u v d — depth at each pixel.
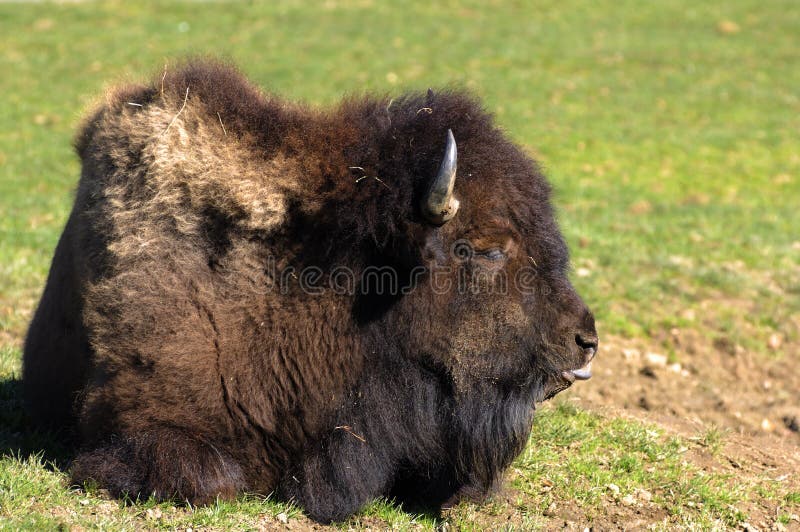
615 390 28.22
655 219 51.03
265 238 17.77
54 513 16.39
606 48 103.00
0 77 80.19
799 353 33.12
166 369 17.16
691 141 75.19
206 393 17.27
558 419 23.98
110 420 17.64
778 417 27.83
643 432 23.80
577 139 73.19
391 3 118.38
